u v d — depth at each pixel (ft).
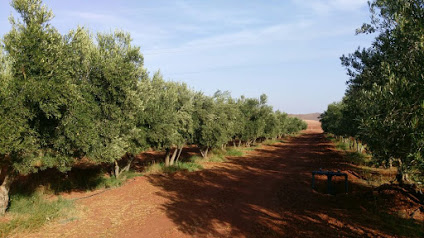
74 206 32.94
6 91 22.62
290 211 32.76
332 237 24.11
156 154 96.89
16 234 23.84
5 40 25.50
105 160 34.83
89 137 29.63
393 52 24.00
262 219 30.04
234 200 38.52
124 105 37.04
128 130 41.06
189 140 70.18
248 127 124.47
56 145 28.78
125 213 31.99
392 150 15.72
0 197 27.48
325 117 152.25
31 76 23.98
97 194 40.40
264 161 84.53
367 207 32.71
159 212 32.58
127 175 53.78
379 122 15.89
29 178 41.22
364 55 35.14
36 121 26.21
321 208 33.45
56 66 25.20
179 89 65.98
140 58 44.96
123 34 44.52
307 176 56.13
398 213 29.94
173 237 25.02
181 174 57.88
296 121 274.77
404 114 15.14
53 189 39.60
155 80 62.03
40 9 28.04
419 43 16.99
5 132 21.79
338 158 83.20
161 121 51.62
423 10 17.17
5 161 26.53
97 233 25.52
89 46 39.63
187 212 32.76
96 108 34.53
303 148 133.39
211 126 73.56
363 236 24.07
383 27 30.50
